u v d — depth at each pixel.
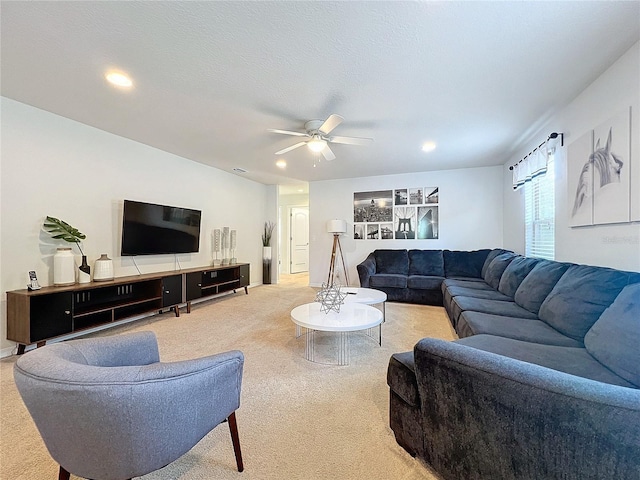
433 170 5.39
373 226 5.91
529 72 2.16
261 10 1.55
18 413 1.73
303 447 1.47
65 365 0.98
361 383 2.11
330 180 6.28
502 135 3.51
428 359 1.15
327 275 6.31
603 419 0.74
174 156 4.42
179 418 1.04
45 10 1.55
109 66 2.09
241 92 2.45
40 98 2.59
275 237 6.86
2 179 2.58
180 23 1.65
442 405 1.12
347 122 3.09
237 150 4.15
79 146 3.17
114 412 0.92
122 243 3.53
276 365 2.41
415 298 4.63
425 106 2.72
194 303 4.71
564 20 1.63
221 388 1.21
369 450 1.45
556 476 0.81
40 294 2.52
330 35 1.75
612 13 1.58
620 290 1.63
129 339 1.48
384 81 2.28
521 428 0.87
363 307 2.88
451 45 1.85
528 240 3.83
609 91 2.09
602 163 2.12
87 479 1.02
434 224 5.47
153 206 3.93
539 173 3.21
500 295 3.11
